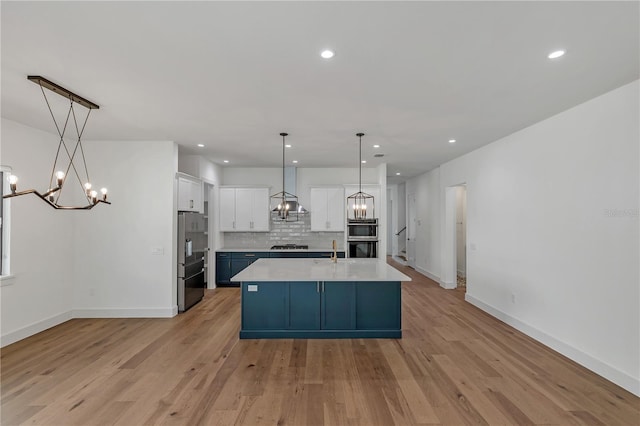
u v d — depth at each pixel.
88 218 5.03
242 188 7.38
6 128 3.93
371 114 3.65
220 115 3.71
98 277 5.04
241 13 1.84
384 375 3.21
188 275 5.50
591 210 3.24
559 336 3.70
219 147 5.43
